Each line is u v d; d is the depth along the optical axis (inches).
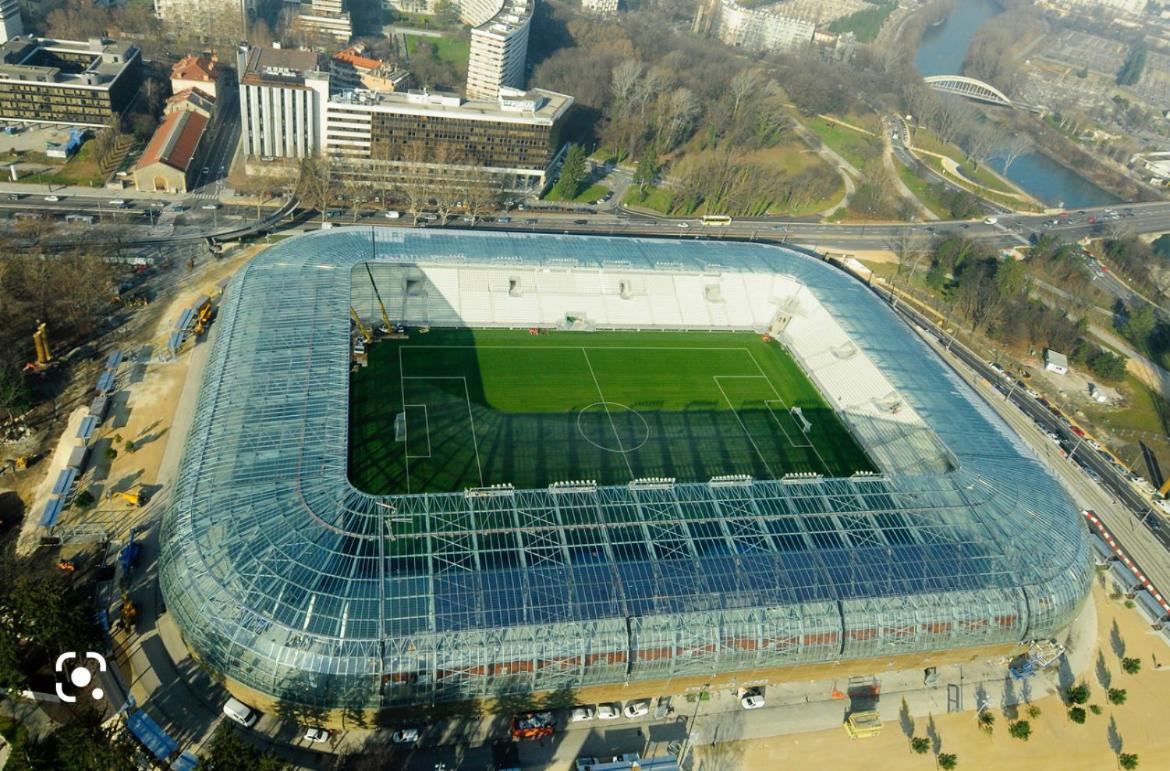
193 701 4709.6
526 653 4566.9
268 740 4594.0
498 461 6688.0
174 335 7564.0
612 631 4694.9
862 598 5108.3
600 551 5068.9
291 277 7500.0
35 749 4156.0
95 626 4781.0
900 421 7322.8
